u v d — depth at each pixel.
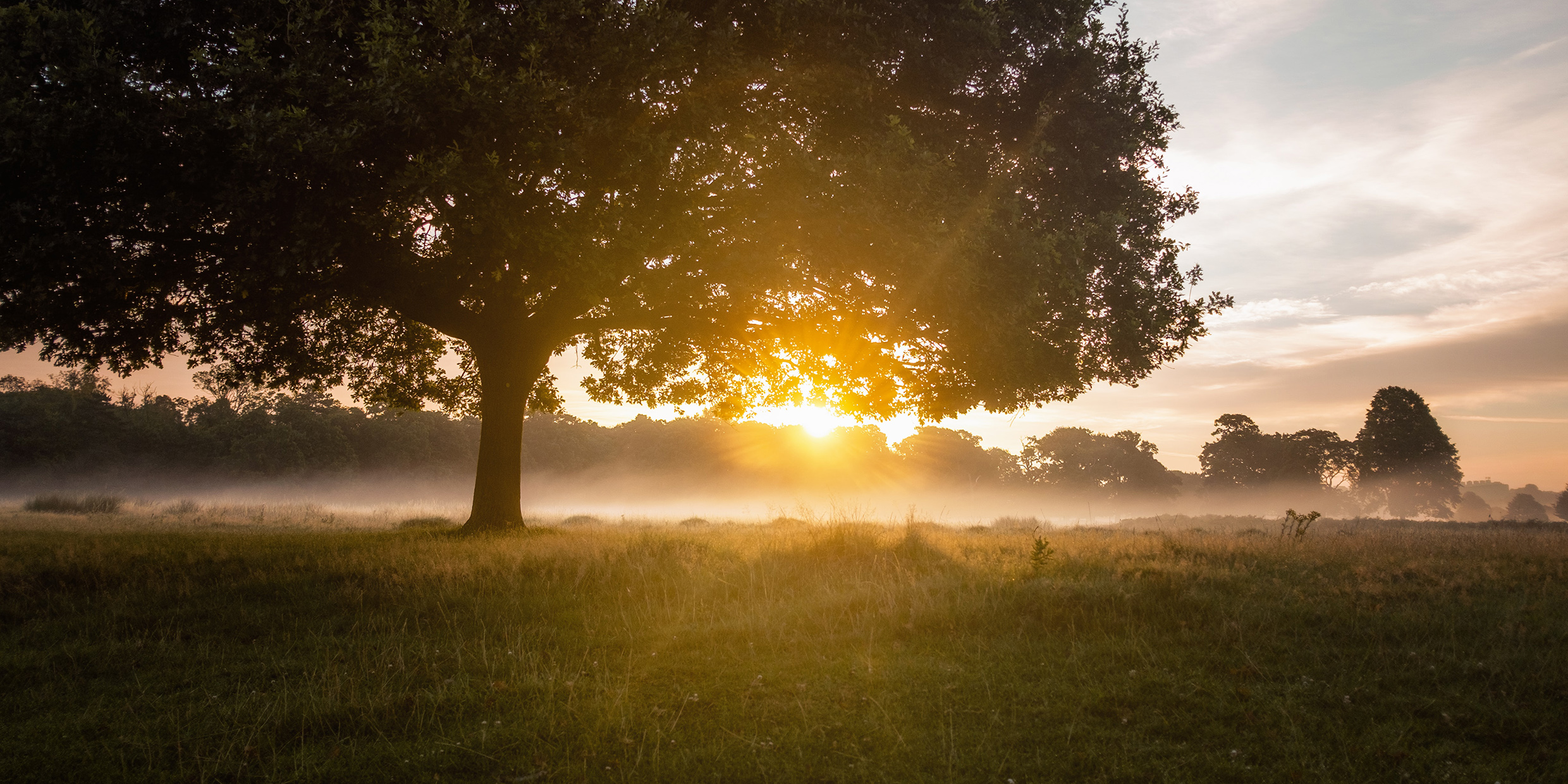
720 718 4.74
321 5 9.48
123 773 4.15
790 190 10.84
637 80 9.73
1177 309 14.58
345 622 7.42
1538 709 4.64
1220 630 6.25
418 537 14.00
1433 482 83.12
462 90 8.96
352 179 8.98
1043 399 14.62
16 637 6.94
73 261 8.91
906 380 14.46
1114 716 4.71
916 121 12.75
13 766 4.25
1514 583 8.30
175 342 13.62
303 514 27.61
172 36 9.88
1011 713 4.77
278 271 8.91
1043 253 11.77
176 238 10.16
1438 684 5.11
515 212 9.51
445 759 4.23
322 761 4.28
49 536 13.42
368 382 18.58
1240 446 98.81
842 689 5.21
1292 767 3.98
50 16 8.63
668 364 18.70
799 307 13.23
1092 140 13.47
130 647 6.56
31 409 65.12
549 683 5.28
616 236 9.96
